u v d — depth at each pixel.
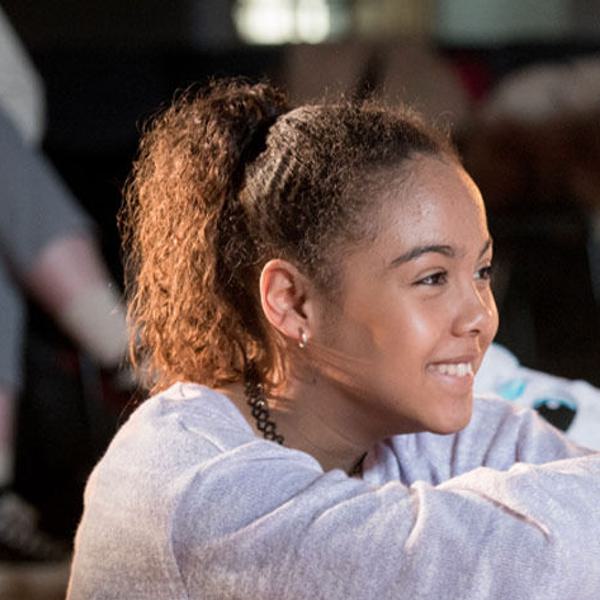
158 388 4.11
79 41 11.62
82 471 10.20
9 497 9.84
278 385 3.90
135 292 4.18
